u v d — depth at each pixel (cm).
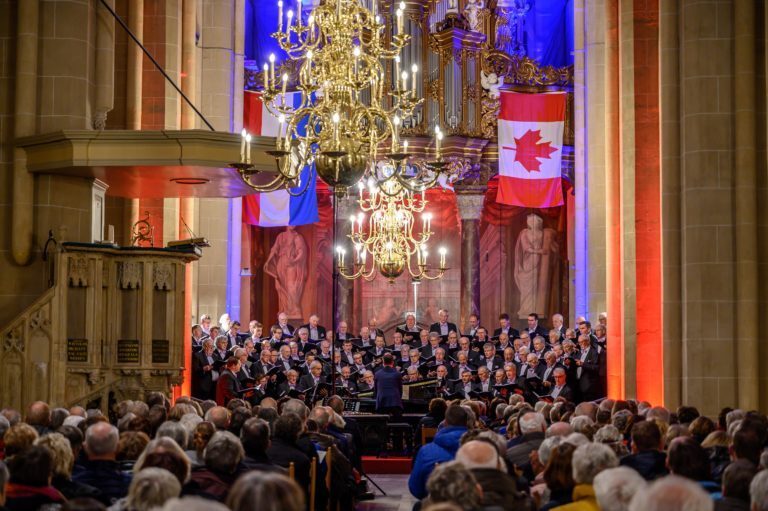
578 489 619
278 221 2617
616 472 541
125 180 1612
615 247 2220
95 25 1598
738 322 1645
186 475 624
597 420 1131
